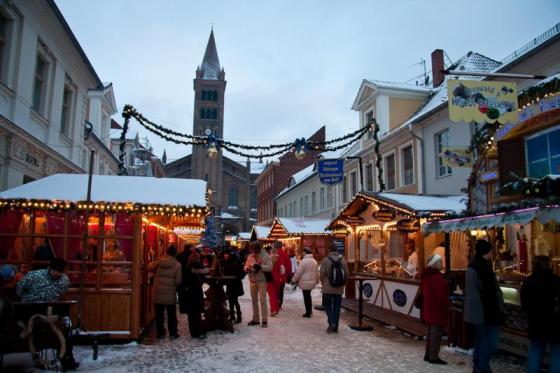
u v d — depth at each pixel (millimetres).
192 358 7008
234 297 10398
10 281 7438
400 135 18734
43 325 5938
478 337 6055
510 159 8266
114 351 7484
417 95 21312
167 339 8516
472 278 5844
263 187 57188
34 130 12875
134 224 8492
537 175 7828
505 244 8781
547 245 7746
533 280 5410
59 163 14750
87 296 8219
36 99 13328
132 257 8391
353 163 25031
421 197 11789
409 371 6332
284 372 6230
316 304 14062
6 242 8227
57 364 6441
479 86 7766
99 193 8625
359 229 14297
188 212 8500
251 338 8586
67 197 8305
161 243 12695
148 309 9812
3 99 11016
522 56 11172
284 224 24219
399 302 11039
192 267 8766
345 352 7445
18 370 6203
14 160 11328
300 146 13992
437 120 16156
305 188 35875
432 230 8844
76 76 16422
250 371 6270
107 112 24516
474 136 9797
